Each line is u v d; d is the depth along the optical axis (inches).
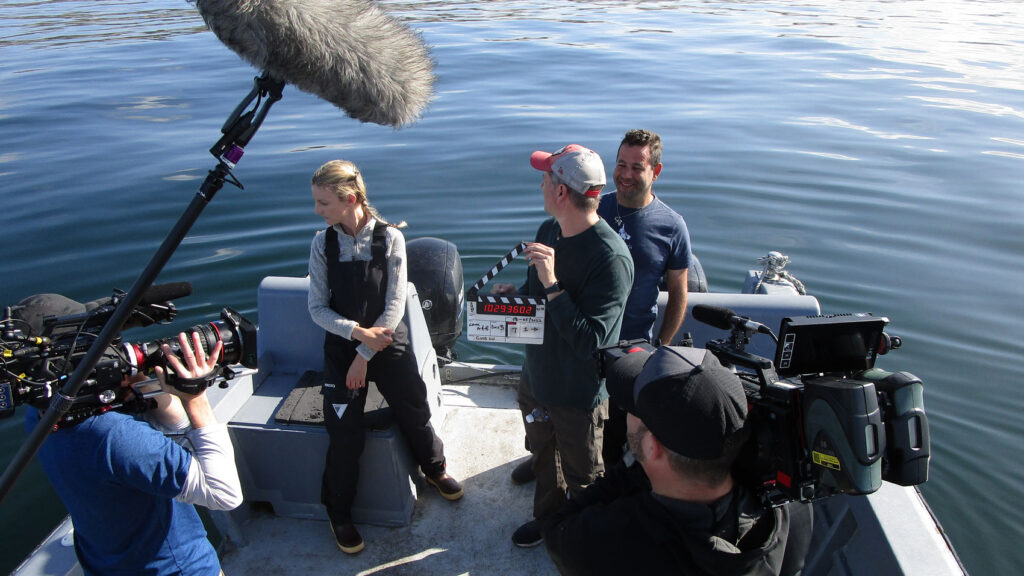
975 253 259.9
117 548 68.8
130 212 285.6
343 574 108.7
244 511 119.0
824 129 398.9
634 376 59.0
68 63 571.8
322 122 421.7
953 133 392.5
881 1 1009.5
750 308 123.5
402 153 361.4
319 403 116.1
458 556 111.5
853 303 229.1
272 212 289.3
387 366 107.8
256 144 378.0
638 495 57.4
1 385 58.3
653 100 458.0
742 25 778.2
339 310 105.0
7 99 455.8
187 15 848.3
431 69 62.7
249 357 71.5
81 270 242.4
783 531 58.4
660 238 116.4
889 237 273.0
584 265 92.4
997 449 169.5
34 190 306.8
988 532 147.6
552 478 108.2
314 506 118.2
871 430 50.8
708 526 53.6
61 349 63.1
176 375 65.2
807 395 54.7
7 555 140.0
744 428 52.7
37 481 162.6
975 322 218.7
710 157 353.1
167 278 239.3
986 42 676.7
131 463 63.7
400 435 114.3
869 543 86.7
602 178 91.0
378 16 59.2
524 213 291.9
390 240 103.5
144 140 373.1
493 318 100.6
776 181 324.2
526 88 489.4
